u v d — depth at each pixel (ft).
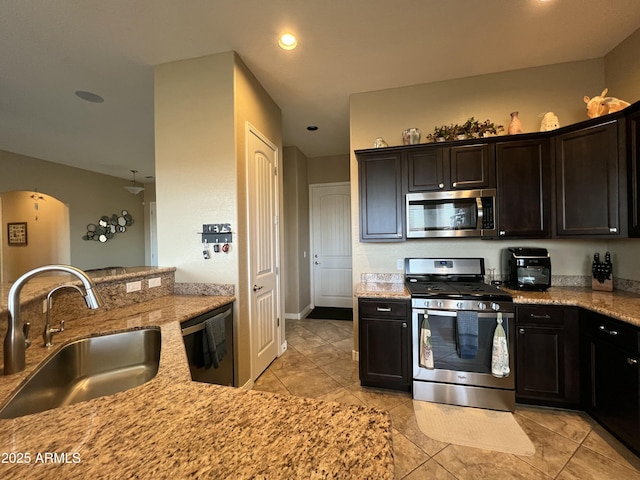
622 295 7.20
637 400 5.32
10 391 2.99
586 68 8.31
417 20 6.63
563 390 6.86
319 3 6.07
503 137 7.93
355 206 10.05
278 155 10.73
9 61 7.84
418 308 7.47
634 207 6.51
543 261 7.84
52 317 4.92
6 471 1.78
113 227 21.13
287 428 2.19
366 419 2.30
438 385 7.38
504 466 5.30
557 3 6.20
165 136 7.98
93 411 2.47
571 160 7.41
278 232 10.55
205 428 2.20
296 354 10.66
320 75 8.83
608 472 5.11
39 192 16.81
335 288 17.51
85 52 7.50
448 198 8.23
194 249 7.80
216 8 6.13
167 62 7.98
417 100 9.49
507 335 7.04
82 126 12.39
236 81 7.65
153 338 4.89
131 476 1.73
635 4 6.24
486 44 7.55
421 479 5.06
